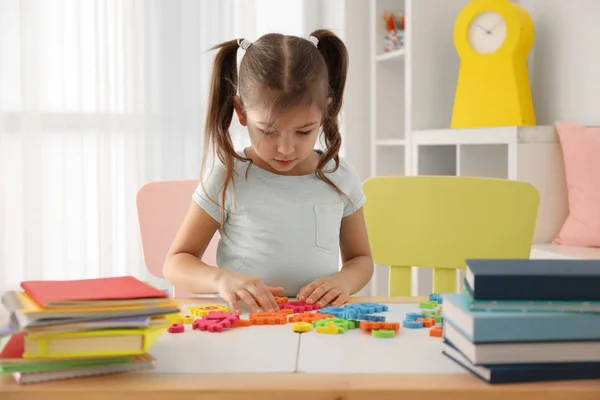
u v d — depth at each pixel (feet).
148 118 10.48
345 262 5.04
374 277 10.34
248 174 4.72
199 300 4.07
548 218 7.62
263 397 2.43
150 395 2.44
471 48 8.59
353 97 10.69
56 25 10.28
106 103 10.39
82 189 10.43
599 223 7.13
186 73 10.53
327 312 3.63
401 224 5.10
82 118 10.39
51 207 10.46
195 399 2.44
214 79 4.72
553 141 7.59
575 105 8.18
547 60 8.64
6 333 2.50
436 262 5.04
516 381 2.49
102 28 10.37
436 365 2.72
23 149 10.23
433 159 9.23
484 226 4.98
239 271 4.65
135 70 10.43
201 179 4.77
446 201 5.03
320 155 4.97
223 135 4.74
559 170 7.62
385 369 2.67
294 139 4.10
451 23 9.42
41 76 10.26
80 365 2.58
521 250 4.92
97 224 10.52
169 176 10.56
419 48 9.29
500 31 8.32
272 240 4.62
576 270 2.67
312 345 3.01
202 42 10.54
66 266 10.46
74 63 10.35
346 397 2.43
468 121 8.62
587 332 2.54
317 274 4.65
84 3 10.31
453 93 9.46
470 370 2.62
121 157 10.54
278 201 4.66
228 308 3.74
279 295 4.07
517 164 7.47
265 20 10.86
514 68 8.25
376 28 10.20
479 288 2.59
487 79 8.44
